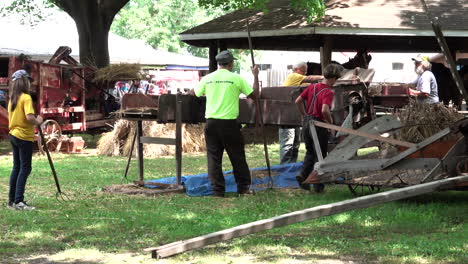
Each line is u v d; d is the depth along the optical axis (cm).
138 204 911
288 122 1066
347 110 1116
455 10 1741
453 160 821
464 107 2000
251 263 582
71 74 1858
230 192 1030
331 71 959
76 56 2845
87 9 2369
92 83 2014
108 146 1694
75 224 767
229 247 644
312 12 1622
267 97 1095
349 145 905
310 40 2105
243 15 1862
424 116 977
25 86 871
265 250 630
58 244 667
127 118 1099
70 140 1772
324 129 960
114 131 1697
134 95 1100
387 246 638
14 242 679
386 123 912
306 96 977
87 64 2348
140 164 1099
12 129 873
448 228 730
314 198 950
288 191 1026
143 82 2558
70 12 2464
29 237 702
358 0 1791
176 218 804
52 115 1820
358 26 1642
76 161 1514
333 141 1109
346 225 750
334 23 1652
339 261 587
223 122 976
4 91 1730
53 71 1794
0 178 1216
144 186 1084
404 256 600
